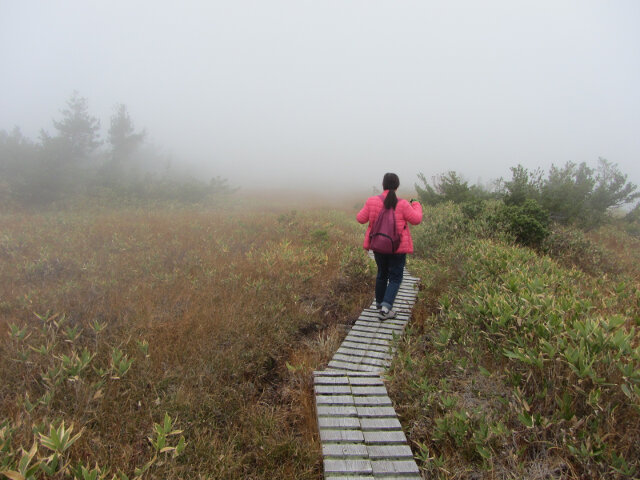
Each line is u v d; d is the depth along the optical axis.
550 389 2.76
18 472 1.99
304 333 4.73
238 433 2.88
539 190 11.41
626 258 8.62
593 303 4.01
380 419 3.05
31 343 3.75
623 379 2.52
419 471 2.59
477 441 2.58
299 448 2.75
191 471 2.51
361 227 12.34
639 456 2.30
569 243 7.96
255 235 9.32
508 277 4.48
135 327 4.13
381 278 5.14
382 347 4.28
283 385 3.65
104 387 3.12
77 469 2.21
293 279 5.98
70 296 4.98
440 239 8.49
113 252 7.46
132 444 2.68
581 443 2.35
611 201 13.38
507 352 2.85
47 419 2.70
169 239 8.72
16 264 6.29
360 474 2.54
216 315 4.52
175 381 3.36
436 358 3.60
